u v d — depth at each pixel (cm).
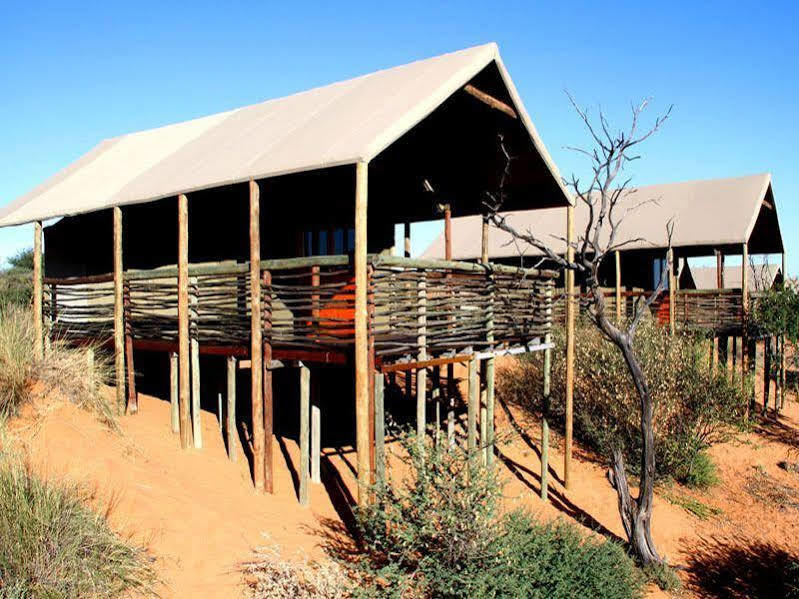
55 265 1432
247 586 627
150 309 1038
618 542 1045
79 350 1021
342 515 853
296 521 809
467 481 726
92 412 881
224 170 916
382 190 1226
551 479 1292
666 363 1431
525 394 1636
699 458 1436
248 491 868
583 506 1205
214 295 951
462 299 992
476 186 1255
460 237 2525
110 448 823
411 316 888
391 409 1347
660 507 1254
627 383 1420
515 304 1141
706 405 1457
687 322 1994
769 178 2069
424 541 701
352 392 1242
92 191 1147
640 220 2122
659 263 2145
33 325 1068
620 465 1038
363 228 736
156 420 1038
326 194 1141
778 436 1745
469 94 955
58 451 735
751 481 1463
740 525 1242
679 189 2219
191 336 977
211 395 1259
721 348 2036
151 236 1315
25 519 548
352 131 804
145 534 654
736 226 1916
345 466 1027
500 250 2281
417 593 653
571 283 1262
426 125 1070
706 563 1080
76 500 620
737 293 1931
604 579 796
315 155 777
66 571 538
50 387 862
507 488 1205
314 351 841
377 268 807
